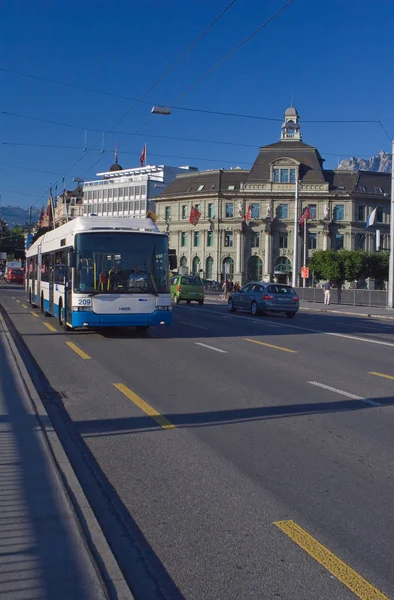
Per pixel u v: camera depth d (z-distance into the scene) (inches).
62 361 524.4
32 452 256.7
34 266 1194.6
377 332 890.1
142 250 691.4
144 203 4303.6
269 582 156.8
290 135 3617.1
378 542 181.0
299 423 322.0
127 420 323.9
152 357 556.1
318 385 430.3
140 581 158.1
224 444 282.0
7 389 383.2
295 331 847.1
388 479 237.6
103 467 248.5
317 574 161.0
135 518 197.5
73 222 718.5
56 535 177.3
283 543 179.3
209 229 3639.3
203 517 198.2
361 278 3179.1
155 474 240.2
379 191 3622.0
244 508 206.1
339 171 3629.4
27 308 1210.6
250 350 617.9
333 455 267.6
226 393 397.1
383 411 352.5
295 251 1984.5
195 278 1638.8
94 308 670.5
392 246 1614.2
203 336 749.9
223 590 153.4
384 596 150.6
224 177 3693.4
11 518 188.7
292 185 3506.4
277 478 236.7
